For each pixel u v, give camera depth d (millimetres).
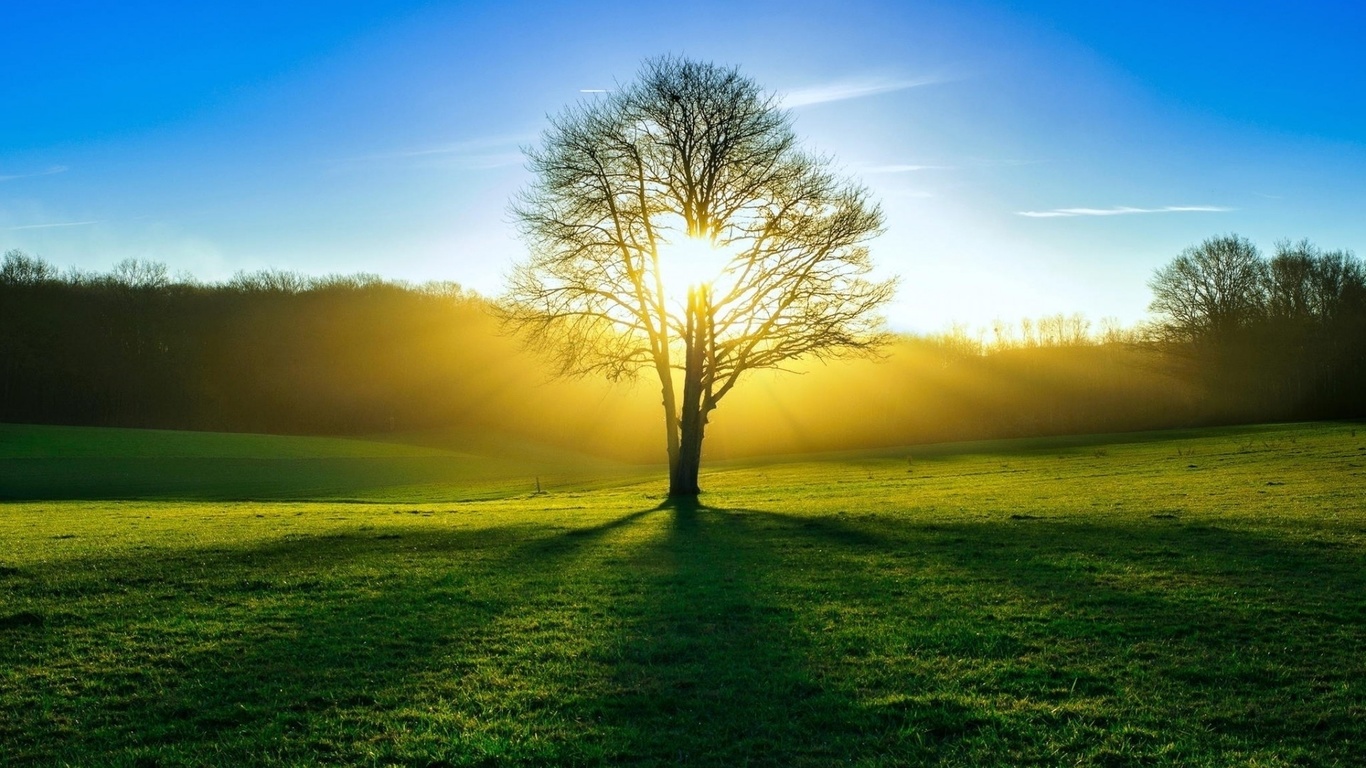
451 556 18938
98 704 9430
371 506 37812
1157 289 90812
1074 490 32281
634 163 33281
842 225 32531
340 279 135125
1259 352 86000
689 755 7953
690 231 33438
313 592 14883
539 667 10516
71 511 33656
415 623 12641
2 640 11820
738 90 33000
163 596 14547
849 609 13164
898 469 54250
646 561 18094
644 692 9578
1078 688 9586
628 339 35625
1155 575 15164
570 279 34156
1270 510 23156
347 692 9672
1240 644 10977
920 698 9234
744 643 11430
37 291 109500
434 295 134875
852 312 33312
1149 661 10398
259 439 97438
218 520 28344
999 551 18156
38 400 108750
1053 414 96250
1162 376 93312
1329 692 9172
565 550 19844
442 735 8398
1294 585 14008
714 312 34281
